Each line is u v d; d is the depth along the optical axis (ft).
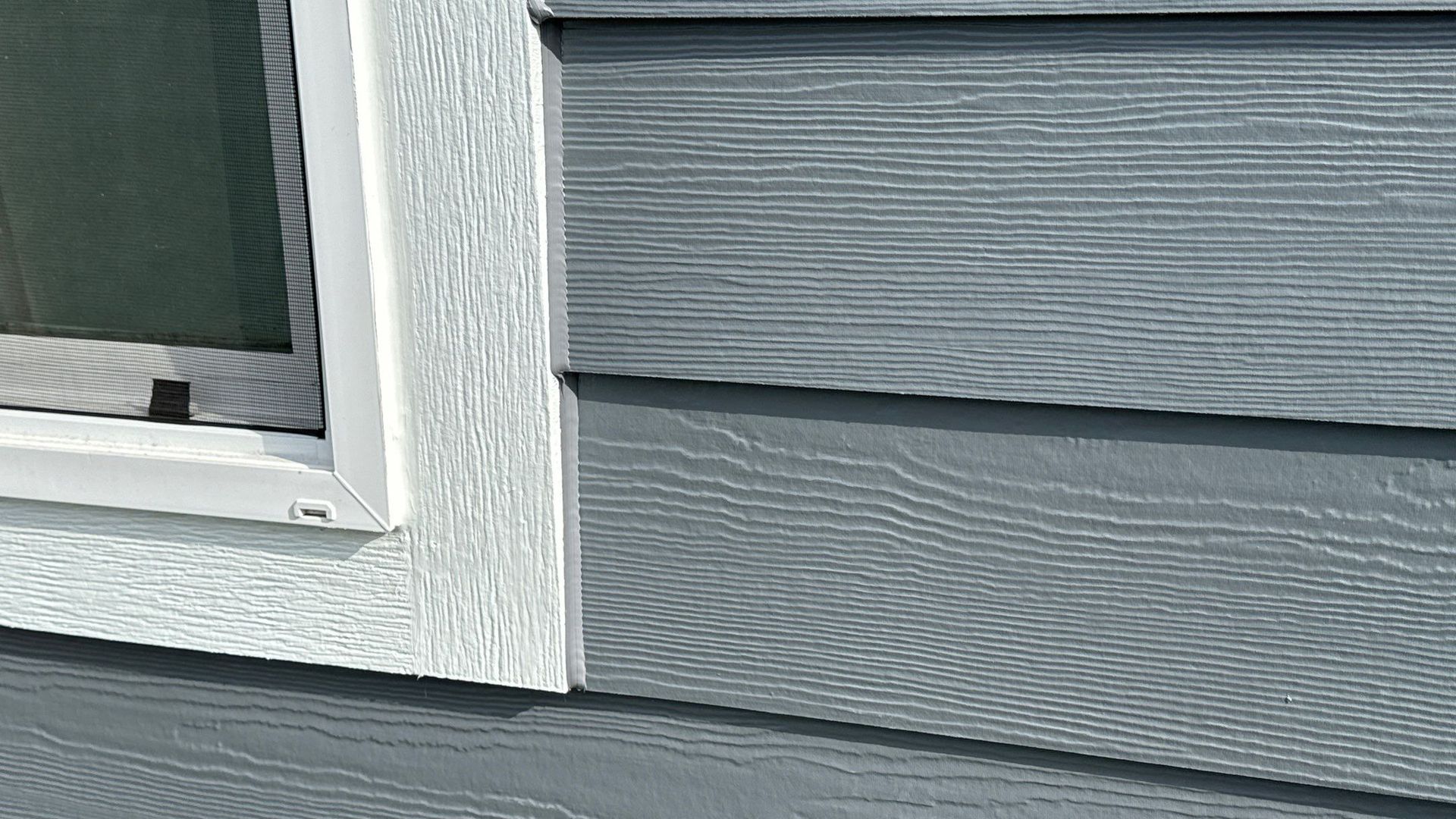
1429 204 2.28
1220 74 2.31
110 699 3.36
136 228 2.97
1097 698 2.70
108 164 2.93
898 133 2.48
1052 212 2.45
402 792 3.21
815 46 2.46
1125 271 2.44
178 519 3.03
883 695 2.81
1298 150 2.31
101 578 3.13
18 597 3.20
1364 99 2.26
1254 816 2.70
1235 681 2.61
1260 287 2.39
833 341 2.61
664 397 2.74
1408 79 2.23
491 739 3.11
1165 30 2.31
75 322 3.10
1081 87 2.37
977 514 2.65
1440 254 2.29
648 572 2.85
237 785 3.33
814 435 2.69
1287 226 2.35
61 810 3.48
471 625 2.93
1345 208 2.32
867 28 2.43
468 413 2.78
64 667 3.37
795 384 2.65
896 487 2.68
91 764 3.43
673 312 2.67
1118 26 2.33
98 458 2.98
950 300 2.54
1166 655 2.63
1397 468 2.42
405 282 2.72
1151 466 2.54
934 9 2.36
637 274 2.66
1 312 3.14
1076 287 2.47
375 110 2.62
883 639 2.78
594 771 3.06
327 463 2.89
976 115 2.43
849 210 2.54
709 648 2.87
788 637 2.83
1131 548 2.59
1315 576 2.51
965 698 2.77
